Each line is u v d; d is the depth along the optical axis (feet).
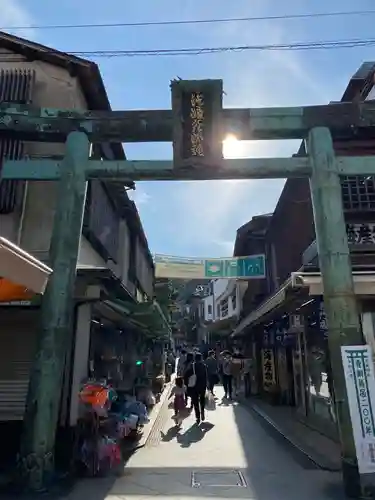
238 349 82.07
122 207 41.37
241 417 40.75
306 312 34.35
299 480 20.45
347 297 19.94
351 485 17.85
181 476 21.21
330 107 23.17
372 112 22.91
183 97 23.21
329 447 27.14
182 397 36.22
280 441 29.96
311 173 22.48
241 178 23.12
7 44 29.19
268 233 61.26
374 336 26.35
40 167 22.75
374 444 17.90
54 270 20.79
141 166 22.79
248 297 76.89
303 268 33.19
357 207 31.63
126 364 41.45
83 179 22.59
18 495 17.71
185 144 22.68
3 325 23.56
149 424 35.55
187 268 51.03
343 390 18.81
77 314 24.39
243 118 23.24
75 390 23.50
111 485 19.65
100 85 30.53
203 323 145.59
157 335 59.06
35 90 28.40
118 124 23.56
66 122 23.54
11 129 23.34
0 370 22.99
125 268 44.32
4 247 13.87
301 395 39.50
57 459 21.97
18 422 22.36
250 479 20.67
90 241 30.40
